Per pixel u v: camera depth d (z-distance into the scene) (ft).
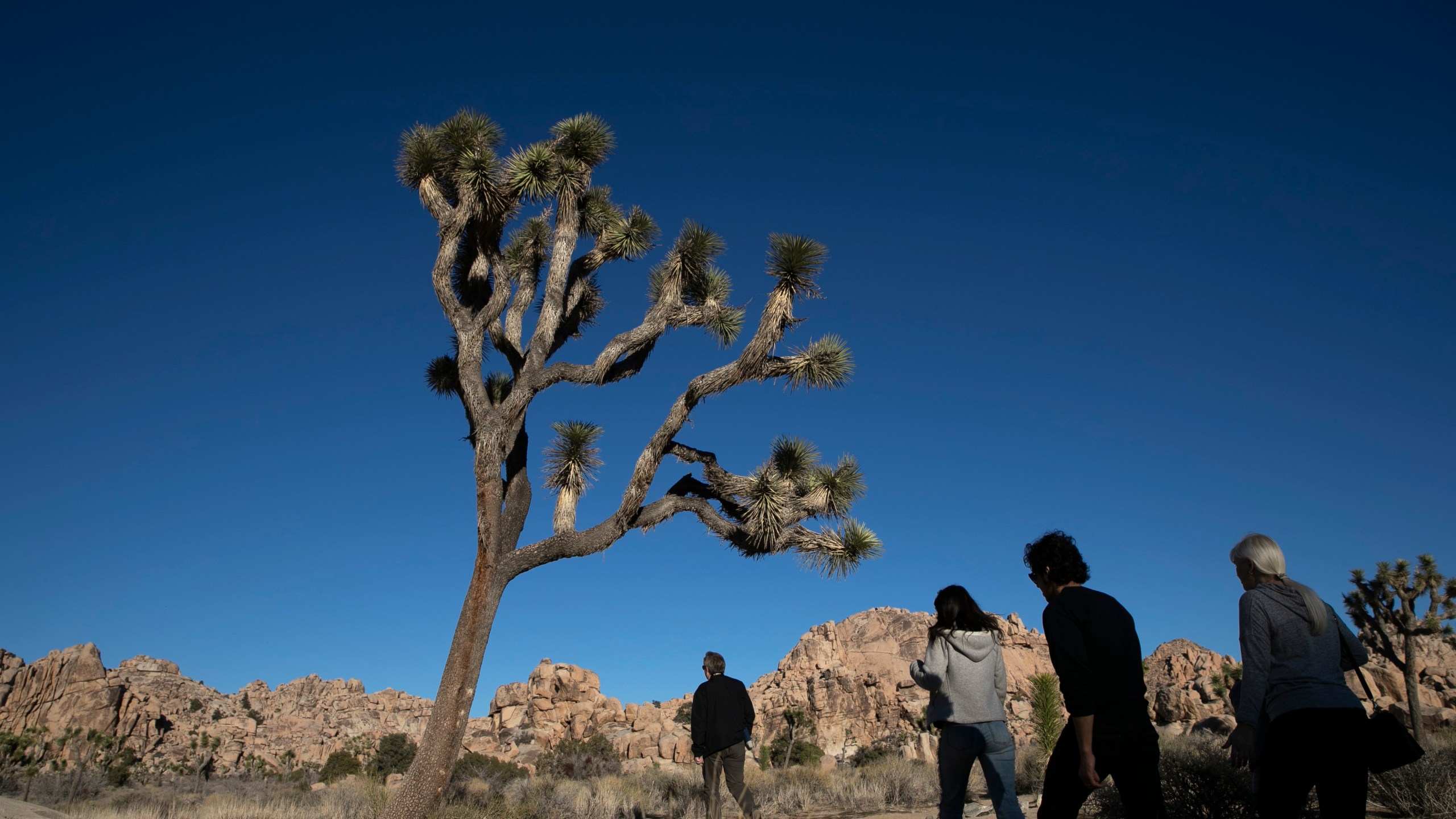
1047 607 12.63
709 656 26.11
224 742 198.59
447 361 36.83
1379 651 68.59
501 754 157.38
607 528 30.45
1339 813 11.23
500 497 29.07
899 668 199.52
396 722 249.96
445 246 32.24
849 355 31.78
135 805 50.88
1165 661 153.58
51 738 162.20
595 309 37.81
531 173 33.06
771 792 45.06
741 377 31.22
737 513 33.71
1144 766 11.53
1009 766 15.51
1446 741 39.96
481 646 27.55
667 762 113.91
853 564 32.14
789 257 31.24
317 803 43.24
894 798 42.57
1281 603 12.02
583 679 177.78
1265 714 12.07
